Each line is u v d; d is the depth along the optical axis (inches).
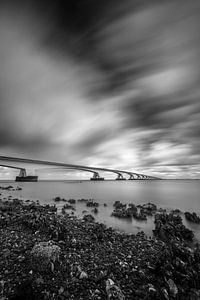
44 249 337.1
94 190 2456.9
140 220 796.0
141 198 1572.3
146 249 435.8
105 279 298.2
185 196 1722.4
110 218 835.4
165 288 271.4
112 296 249.4
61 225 538.3
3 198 1480.1
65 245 429.4
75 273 308.7
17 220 635.5
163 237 550.9
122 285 284.2
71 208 1080.2
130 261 367.6
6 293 248.4
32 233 511.2
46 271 303.9
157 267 325.7
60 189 2593.5
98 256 386.3
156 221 722.8
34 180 5866.1
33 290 254.5
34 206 951.6
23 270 307.3
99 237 499.2
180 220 734.5
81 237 497.4
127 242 483.2
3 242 441.1
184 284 283.9
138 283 289.3
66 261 348.2
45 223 555.5
